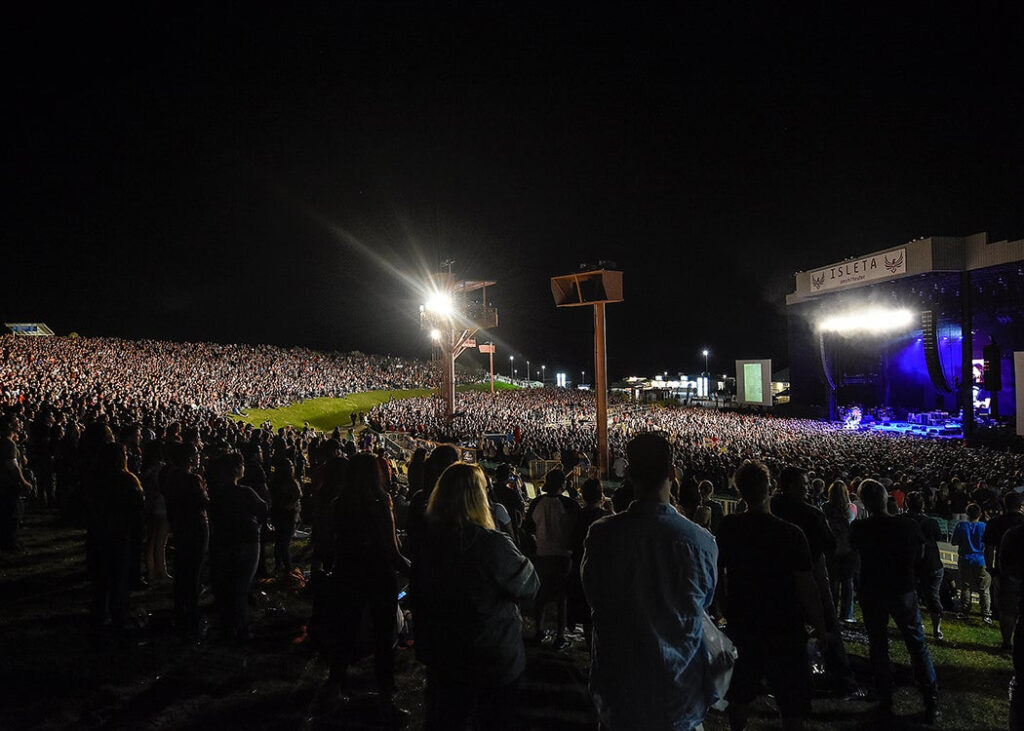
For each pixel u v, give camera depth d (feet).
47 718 15.98
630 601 10.50
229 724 16.17
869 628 18.53
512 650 12.06
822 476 71.67
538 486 61.87
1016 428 139.13
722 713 17.72
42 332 279.28
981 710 19.03
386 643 16.52
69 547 32.32
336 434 37.42
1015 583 24.52
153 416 66.95
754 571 14.02
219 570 21.65
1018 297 164.45
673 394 361.71
